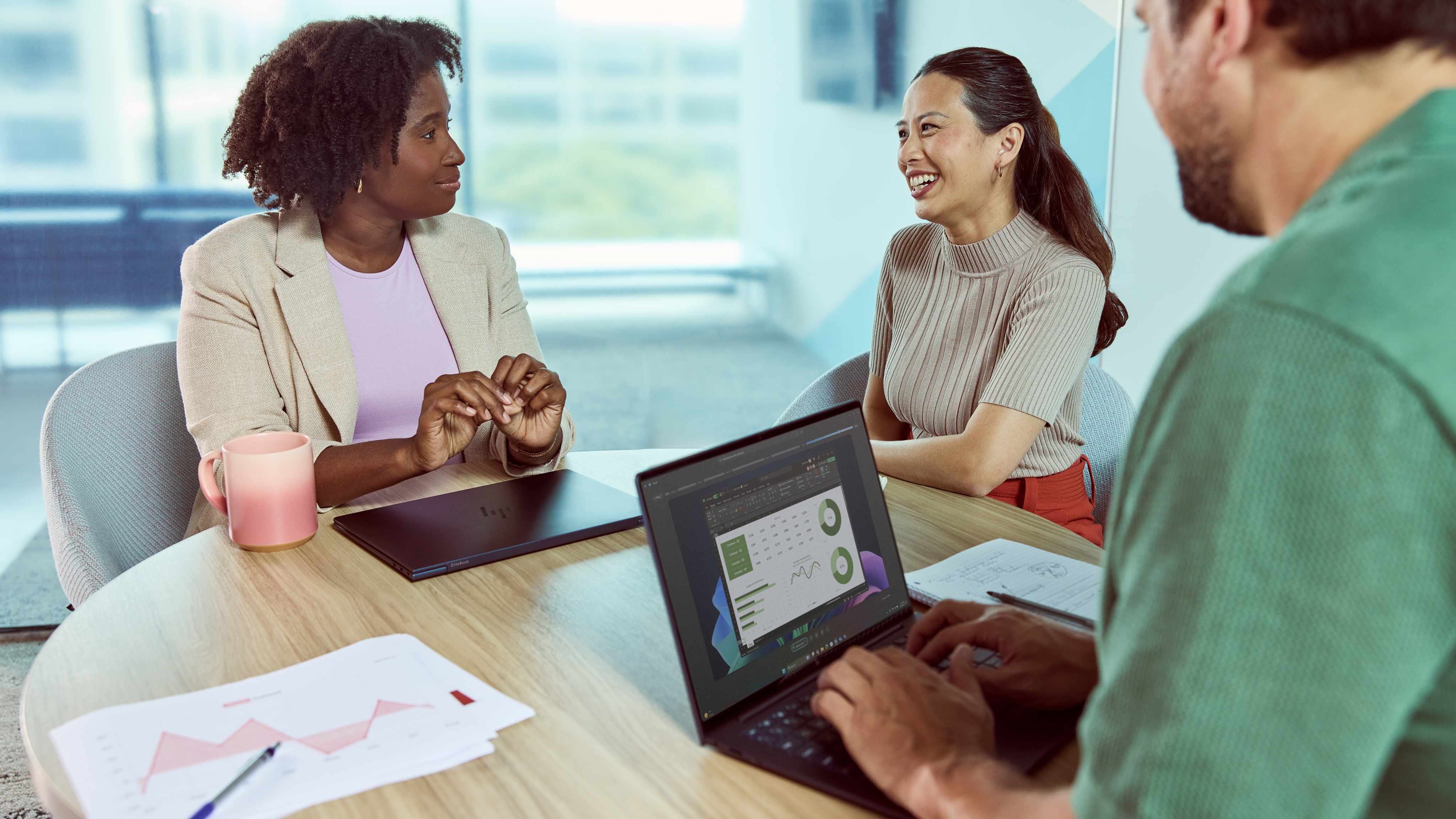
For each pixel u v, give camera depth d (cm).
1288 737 46
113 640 97
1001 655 86
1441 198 47
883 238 327
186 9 272
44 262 274
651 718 85
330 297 157
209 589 108
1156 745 49
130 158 275
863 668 77
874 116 318
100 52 269
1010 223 168
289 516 118
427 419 130
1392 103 52
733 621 86
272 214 164
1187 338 51
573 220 332
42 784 77
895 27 309
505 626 101
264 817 72
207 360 149
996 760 69
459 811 73
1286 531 46
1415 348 44
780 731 82
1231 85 55
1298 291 47
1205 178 59
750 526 90
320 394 153
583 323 342
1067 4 287
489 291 178
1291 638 46
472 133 320
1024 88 162
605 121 326
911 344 177
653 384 348
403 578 112
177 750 79
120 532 150
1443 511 44
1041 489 167
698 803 74
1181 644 48
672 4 320
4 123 265
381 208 159
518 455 147
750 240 337
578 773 78
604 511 129
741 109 327
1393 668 45
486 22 313
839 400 194
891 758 71
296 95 148
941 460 148
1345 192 50
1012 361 157
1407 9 49
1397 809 52
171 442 161
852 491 101
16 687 221
